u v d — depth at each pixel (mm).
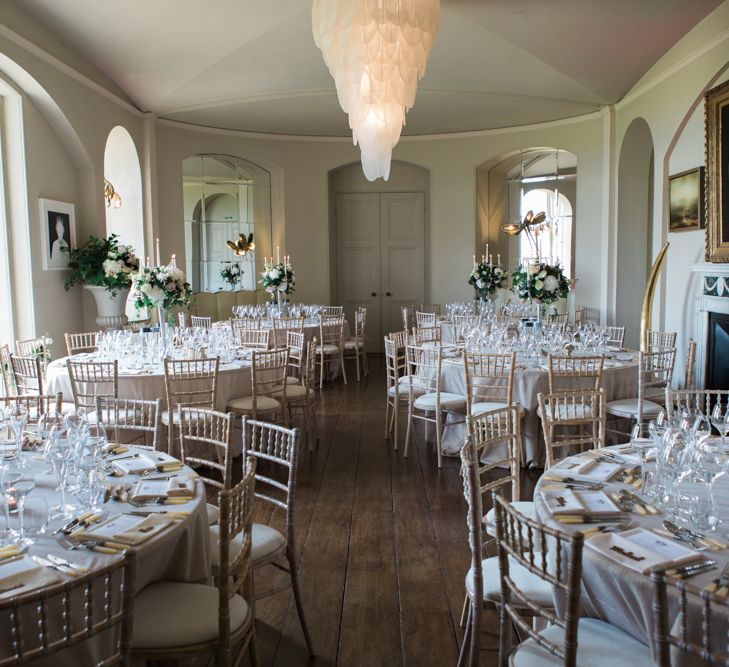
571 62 7770
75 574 1951
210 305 10828
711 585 1833
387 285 12336
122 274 7395
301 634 3068
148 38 6957
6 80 6332
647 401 5512
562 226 10867
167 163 10031
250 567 2525
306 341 8938
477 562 2463
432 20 5660
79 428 2877
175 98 8938
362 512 4523
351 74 5875
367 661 2863
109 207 9359
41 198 6852
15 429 3107
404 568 3695
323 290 11875
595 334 6469
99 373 5258
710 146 6461
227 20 6598
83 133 7461
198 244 10820
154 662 2488
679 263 7496
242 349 6539
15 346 6633
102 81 7922
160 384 5191
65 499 2547
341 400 8164
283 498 4805
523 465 5418
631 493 2551
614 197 9461
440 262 11672
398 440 6332
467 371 5230
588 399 5398
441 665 2832
